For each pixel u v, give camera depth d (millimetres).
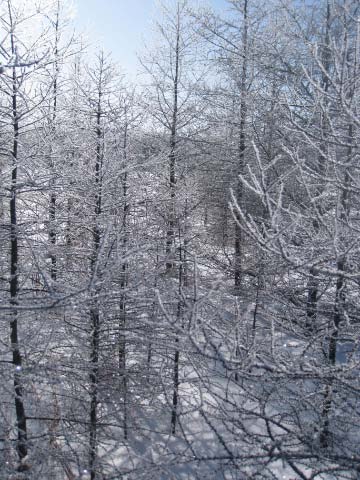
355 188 4633
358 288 5648
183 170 13531
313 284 7539
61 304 4047
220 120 13562
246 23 11992
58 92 6859
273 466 7023
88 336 7086
